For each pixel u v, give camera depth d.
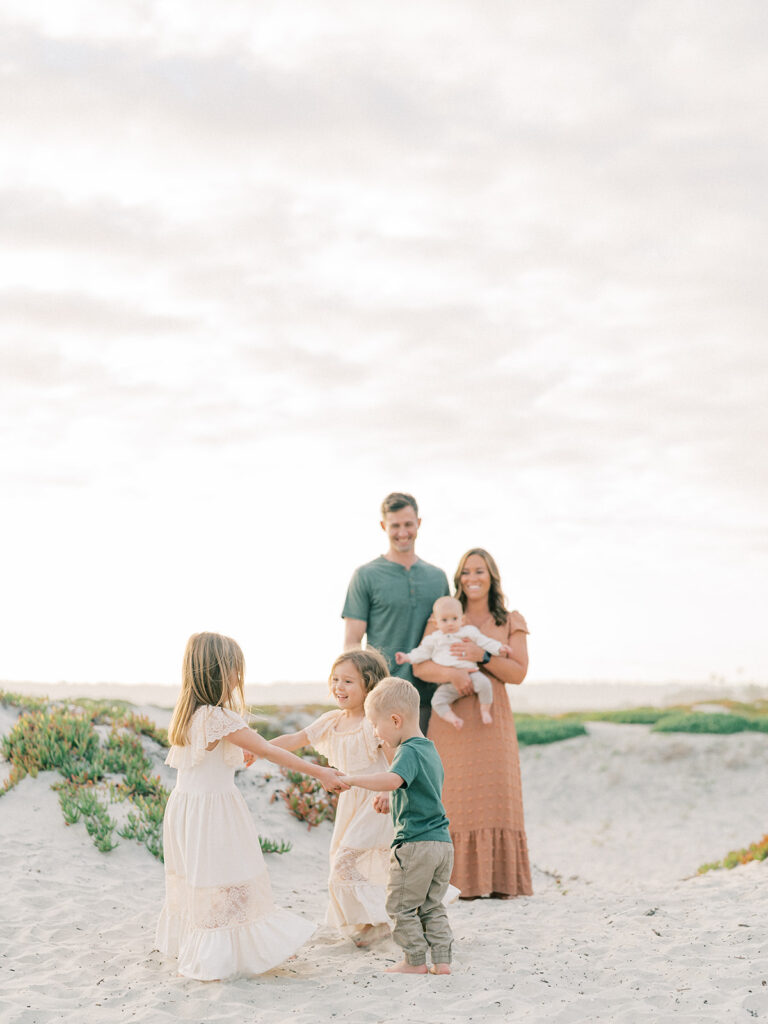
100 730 9.65
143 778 8.80
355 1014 4.11
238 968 4.65
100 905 6.24
